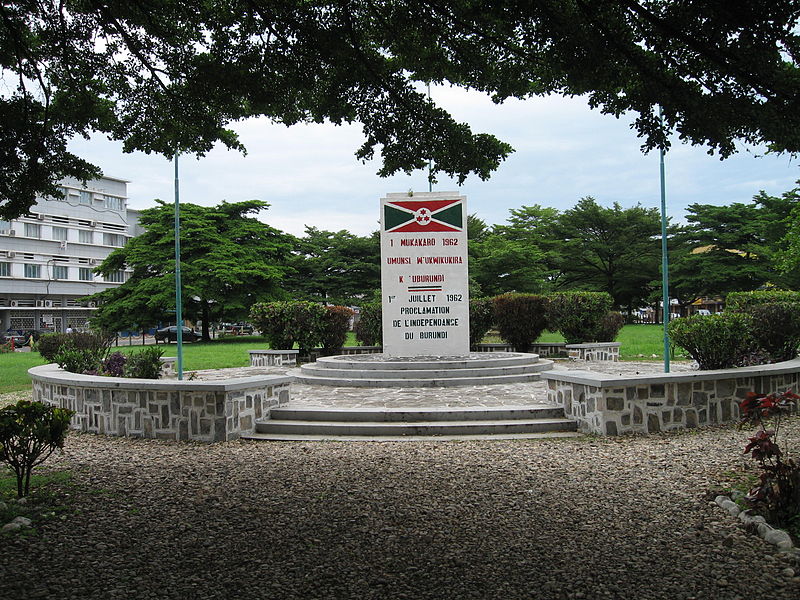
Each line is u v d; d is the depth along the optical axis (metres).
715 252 43.25
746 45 4.36
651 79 4.86
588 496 5.45
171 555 4.18
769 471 4.68
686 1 4.25
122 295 40.44
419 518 4.89
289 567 3.96
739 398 8.80
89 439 8.48
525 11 4.68
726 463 6.46
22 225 60.22
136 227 74.62
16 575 3.84
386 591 3.60
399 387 12.07
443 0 5.07
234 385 8.22
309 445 7.91
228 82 6.11
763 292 14.55
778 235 38.34
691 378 8.38
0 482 6.10
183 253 39.44
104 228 69.06
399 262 14.41
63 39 6.16
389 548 4.27
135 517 4.98
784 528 4.49
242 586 3.68
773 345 12.03
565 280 51.12
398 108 6.11
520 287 39.66
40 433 5.39
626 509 5.06
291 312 18.61
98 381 8.73
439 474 6.27
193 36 5.92
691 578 3.72
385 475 6.25
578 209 48.62
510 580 3.73
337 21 5.38
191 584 3.72
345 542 4.39
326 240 48.81
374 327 19.91
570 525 4.70
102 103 6.79
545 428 8.56
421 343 14.34
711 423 8.58
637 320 55.19
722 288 43.38
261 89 6.20
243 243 42.38
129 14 5.80
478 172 6.44
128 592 3.60
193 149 7.40
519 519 4.85
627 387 8.19
